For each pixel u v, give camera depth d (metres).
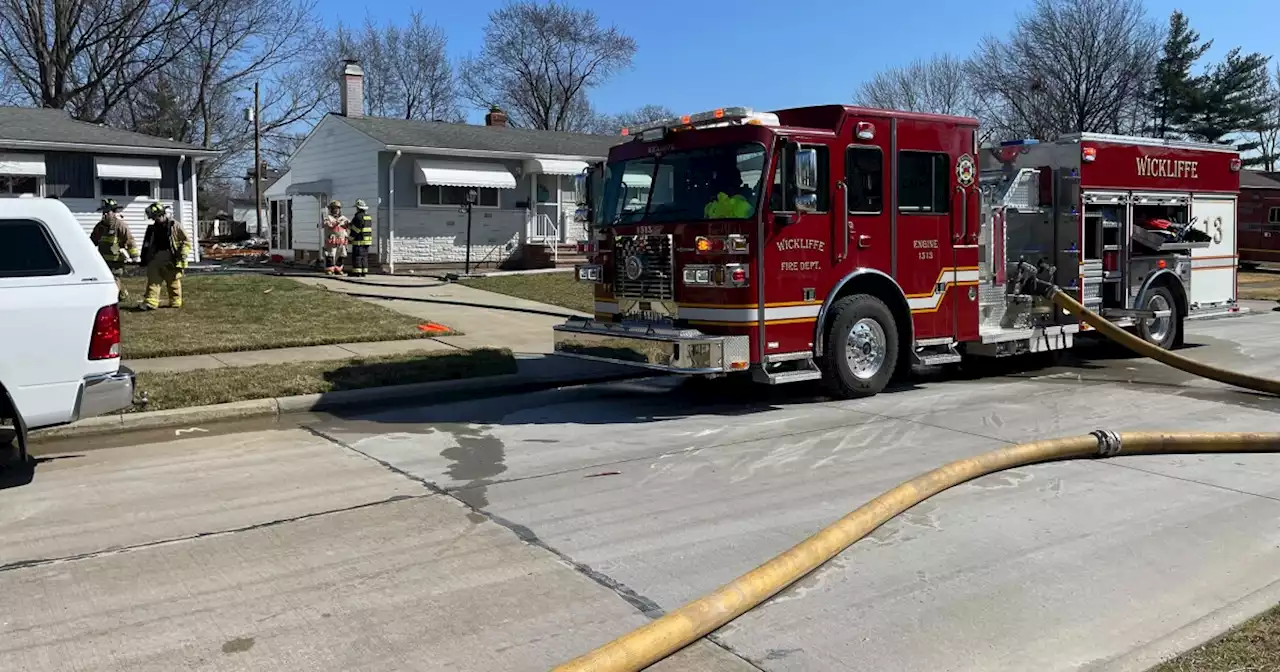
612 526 5.43
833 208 8.88
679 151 8.93
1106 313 11.55
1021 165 11.38
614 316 9.43
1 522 5.56
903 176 9.40
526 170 25.75
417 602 4.33
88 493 6.18
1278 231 30.39
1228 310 13.39
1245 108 53.34
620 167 9.51
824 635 3.98
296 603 4.32
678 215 8.80
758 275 8.41
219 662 3.74
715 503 5.88
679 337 8.38
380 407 9.38
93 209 23.80
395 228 23.86
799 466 6.78
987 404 9.16
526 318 15.24
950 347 9.98
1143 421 8.32
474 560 4.88
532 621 4.12
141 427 8.23
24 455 6.21
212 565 4.81
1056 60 49.62
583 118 62.47
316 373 9.99
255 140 40.84
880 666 3.71
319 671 3.66
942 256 9.77
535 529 5.38
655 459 7.05
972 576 4.63
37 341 6.20
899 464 6.82
